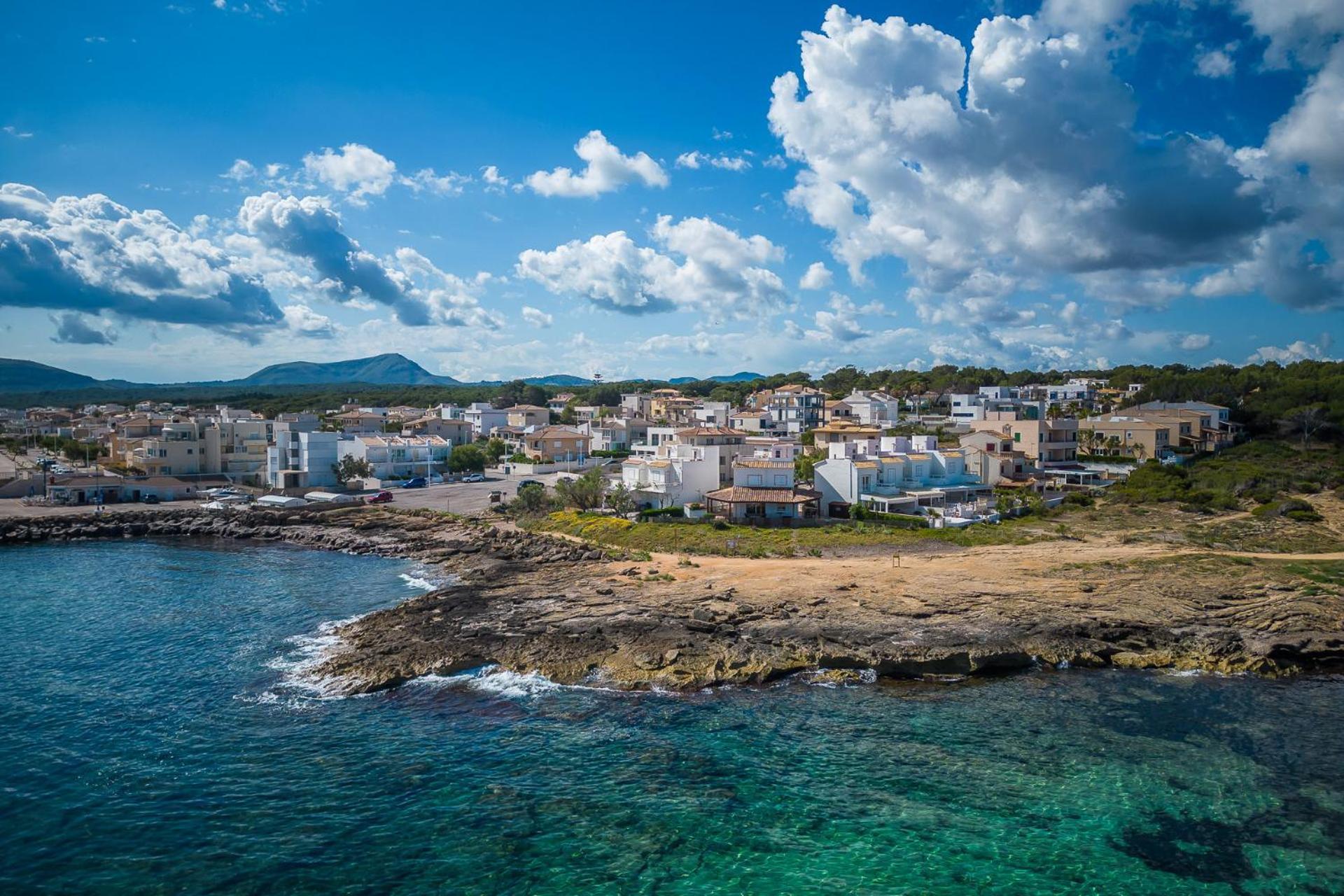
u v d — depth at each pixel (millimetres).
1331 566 60062
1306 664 48312
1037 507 88438
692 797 32688
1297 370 152375
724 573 64250
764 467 91562
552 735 38500
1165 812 31609
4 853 28375
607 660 47125
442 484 127312
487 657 47875
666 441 116562
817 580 60250
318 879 27188
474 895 26531
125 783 33500
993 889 26922
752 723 39938
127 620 57438
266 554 84812
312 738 37969
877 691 44344
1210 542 72375
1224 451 114125
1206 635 50281
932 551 72875
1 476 129875
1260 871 27875
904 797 32750
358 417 175875
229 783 33625
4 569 76375
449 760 35875
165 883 26844
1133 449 113812
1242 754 36469
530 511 96062
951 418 152625
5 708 41062
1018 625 51188
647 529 81250
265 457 138375
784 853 28891
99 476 118125
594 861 28359
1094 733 38781
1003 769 35125
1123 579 59000
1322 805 32031
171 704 41781
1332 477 95062
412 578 72000
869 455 98812
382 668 45594
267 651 50375
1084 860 28531
